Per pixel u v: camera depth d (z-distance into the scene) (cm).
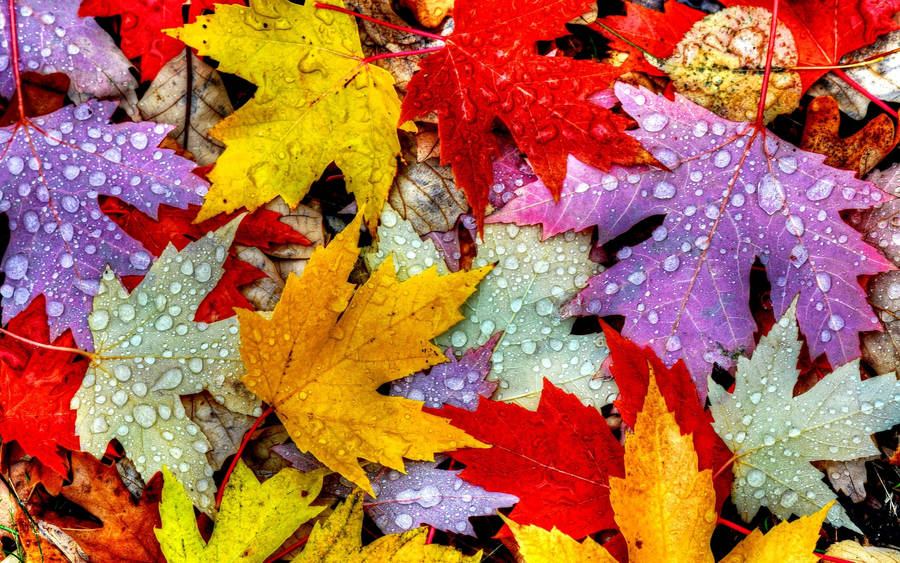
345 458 51
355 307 51
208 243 51
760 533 50
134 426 51
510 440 51
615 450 51
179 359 51
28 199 51
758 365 51
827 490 51
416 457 51
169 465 51
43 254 51
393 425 51
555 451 51
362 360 51
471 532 51
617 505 49
